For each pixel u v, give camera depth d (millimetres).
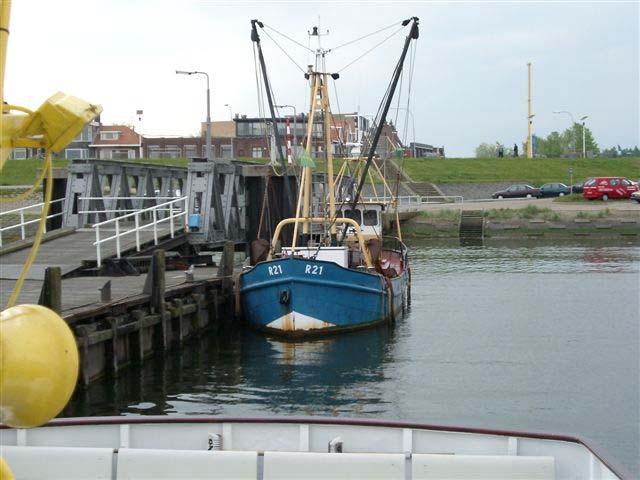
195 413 13992
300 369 17500
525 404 14633
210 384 16156
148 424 7156
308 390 15695
